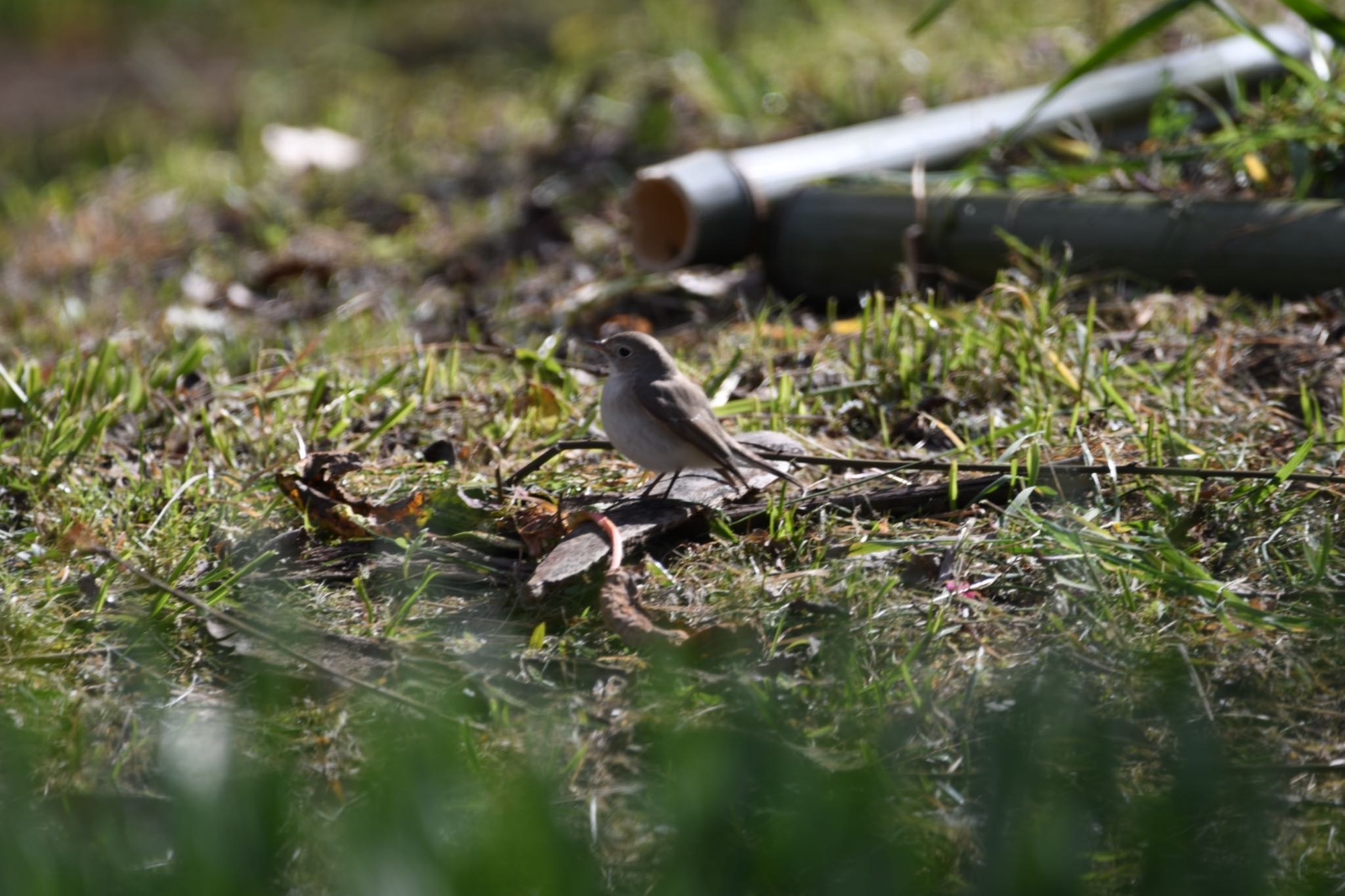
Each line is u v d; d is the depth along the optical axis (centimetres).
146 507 991
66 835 661
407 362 1279
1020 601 826
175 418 1157
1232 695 730
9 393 1189
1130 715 715
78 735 718
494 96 2572
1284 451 969
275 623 821
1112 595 806
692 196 1441
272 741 725
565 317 1461
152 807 679
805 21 2709
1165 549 809
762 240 1485
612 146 2058
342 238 1875
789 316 1436
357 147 2333
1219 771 660
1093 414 1033
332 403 1148
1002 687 736
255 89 3006
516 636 820
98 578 891
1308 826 637
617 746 713
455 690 759
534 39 3203
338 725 729
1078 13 2272
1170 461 948
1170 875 607
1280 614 779
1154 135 1518
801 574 841
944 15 2420
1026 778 659
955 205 1369
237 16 3975
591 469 1027
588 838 648
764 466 913
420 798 640
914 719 718
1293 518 873
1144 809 641
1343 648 749
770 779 676
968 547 865
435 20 3609
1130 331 1202
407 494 975
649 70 2405
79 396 1172
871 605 809
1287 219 1227
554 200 1850
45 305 1680
